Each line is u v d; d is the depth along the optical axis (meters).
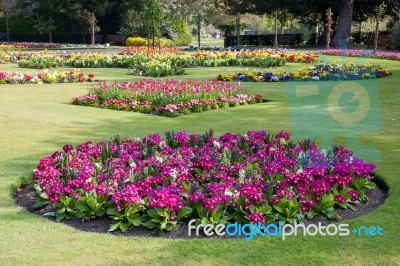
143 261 3.79
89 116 10.03
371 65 18.83
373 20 43.56
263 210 4.43
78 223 4.54
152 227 4.33
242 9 38.56
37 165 5.84
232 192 4.57
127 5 47.03
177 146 6.54
